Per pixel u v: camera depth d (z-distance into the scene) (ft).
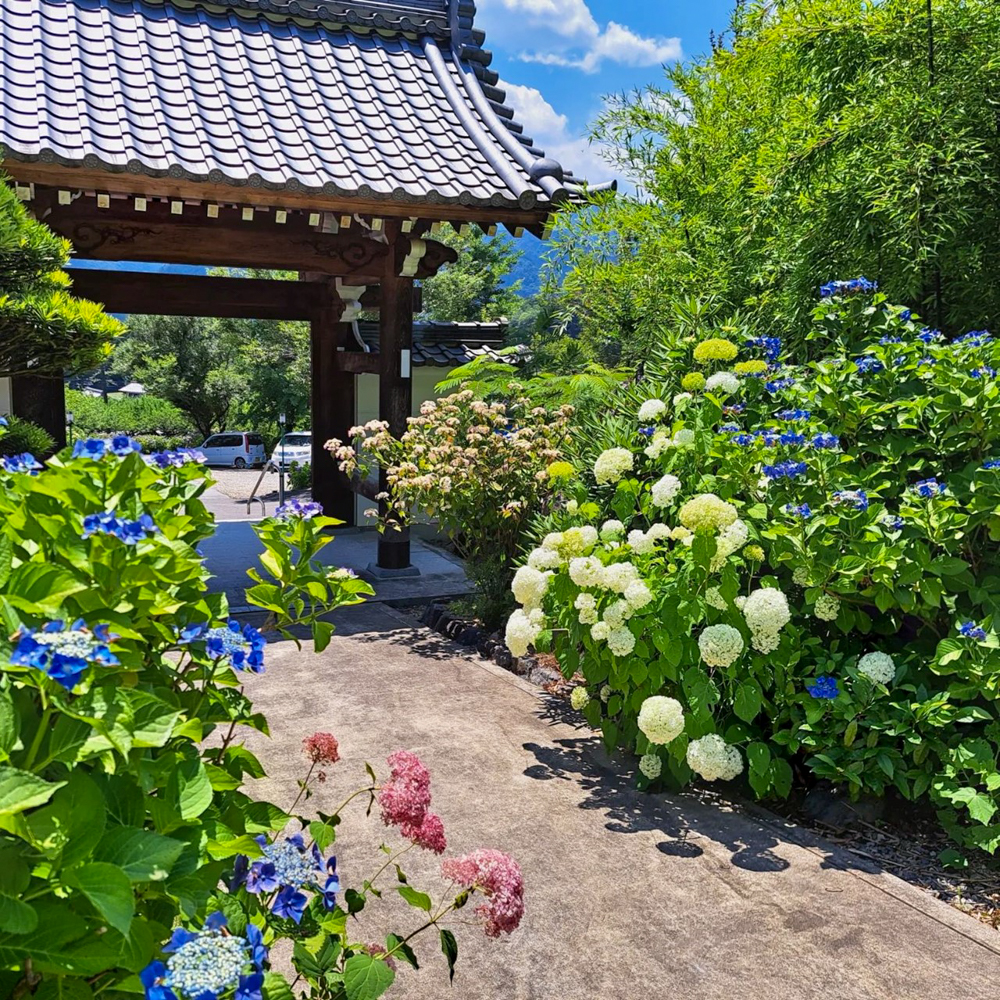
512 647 13.11
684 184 25.76
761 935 8.87
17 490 5.73
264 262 23.82
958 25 17.34
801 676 11.84
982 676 10.47
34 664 3.91
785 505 11.82
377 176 21.16
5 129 18.25
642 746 12.04
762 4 21.01
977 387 11.39
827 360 13.33
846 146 18.43
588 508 14.20
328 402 34.47
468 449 19.19
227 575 26.43
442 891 9.63
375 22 27.32
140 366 102.78
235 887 5.60
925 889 9.97
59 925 3.87
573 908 9.32
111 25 23.47
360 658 18.52
